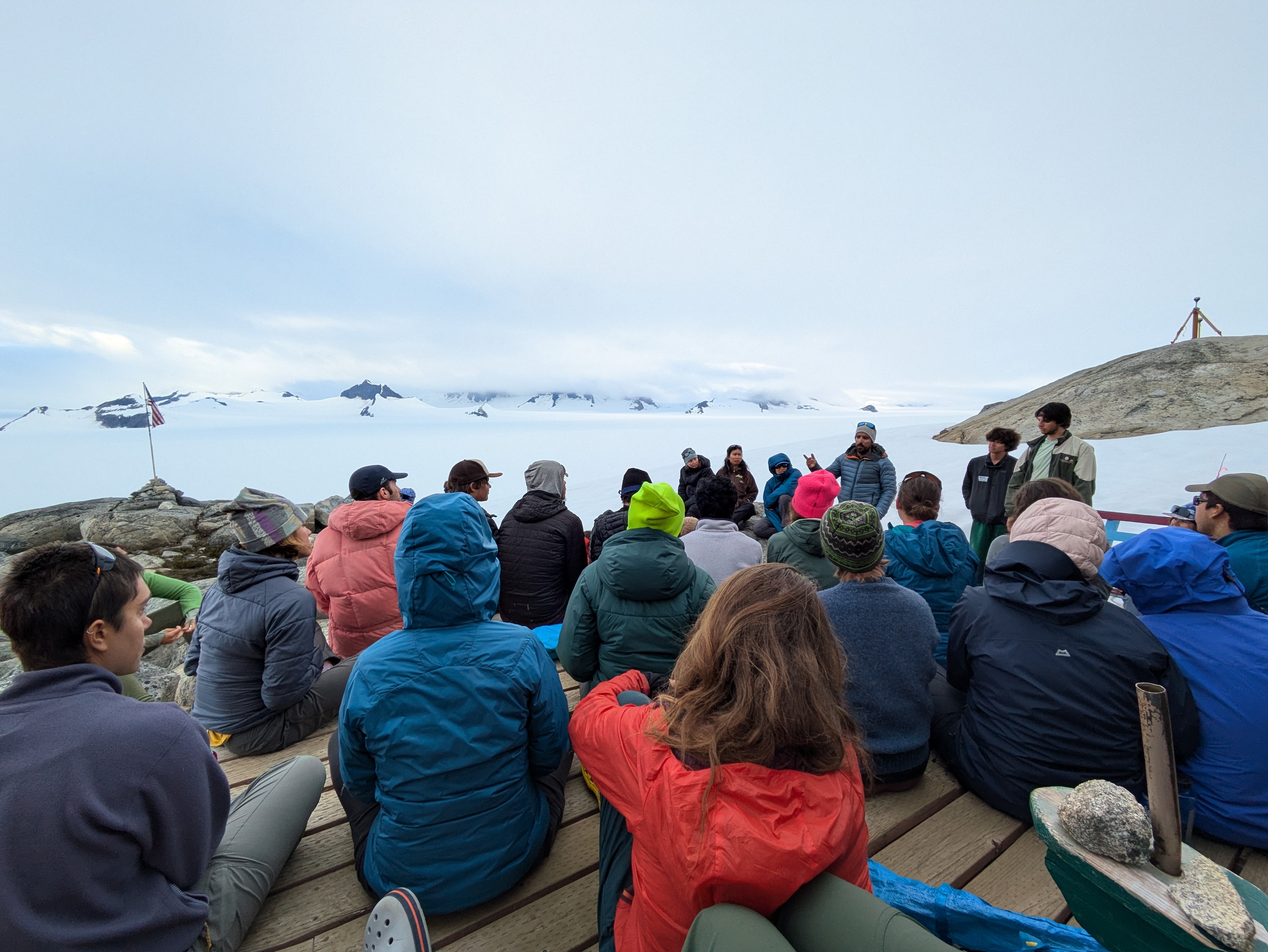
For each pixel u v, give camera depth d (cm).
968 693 187
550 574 312
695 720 86
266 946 136
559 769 168
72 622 105
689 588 190
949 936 128
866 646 174
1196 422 796
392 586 271
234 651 201
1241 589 171
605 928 114
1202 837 163
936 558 233
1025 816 167
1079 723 154
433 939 137
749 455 1953
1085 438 848
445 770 129
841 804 84
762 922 75
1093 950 113
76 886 90
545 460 325
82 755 93
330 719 236
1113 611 162
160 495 894
